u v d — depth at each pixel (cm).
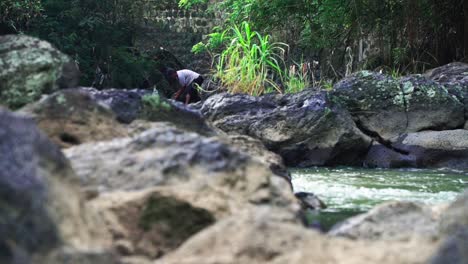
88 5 2555
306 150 1048
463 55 1678
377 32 1795
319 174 905
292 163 1053
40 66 566
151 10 2808
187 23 2847
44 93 562
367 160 1055
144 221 372
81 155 439
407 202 426
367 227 402
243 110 1116
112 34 2561
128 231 367
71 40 2411
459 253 285
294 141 1050
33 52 573
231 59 1484
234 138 650
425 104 1099
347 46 1842
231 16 1978
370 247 336
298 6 1877
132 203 377
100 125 522
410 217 411
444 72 1305
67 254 281
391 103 1104
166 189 387
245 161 440
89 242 312
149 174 422
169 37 2822
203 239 333
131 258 345
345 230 402
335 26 1855
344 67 1917
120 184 415
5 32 2303
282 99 1122
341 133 1041
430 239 366
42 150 327
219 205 392
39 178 304
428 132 1070
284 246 323
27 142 319
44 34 2378
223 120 1103
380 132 1096
